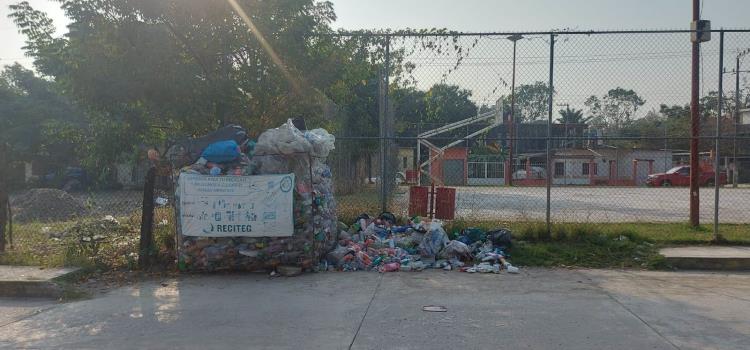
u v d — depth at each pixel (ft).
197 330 18.51
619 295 22.65
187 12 29.86
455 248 29.01
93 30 29.66
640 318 19.42
